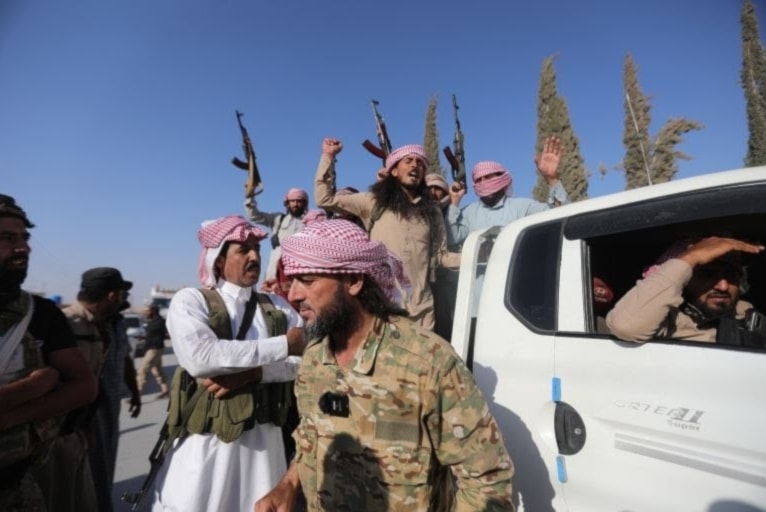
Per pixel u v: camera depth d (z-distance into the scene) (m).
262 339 2.20
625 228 1.75
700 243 1.56
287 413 2.35
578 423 1.66
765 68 12.81
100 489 3.05
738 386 1.33
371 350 1.37
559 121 13.33
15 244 1.78
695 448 1.37
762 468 1.24
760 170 1.53
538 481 1.74
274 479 2.24
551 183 4.07
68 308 2.97
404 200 3.19
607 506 1.53
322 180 3.40
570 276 1.89
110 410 3.23
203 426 2.06
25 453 1.76
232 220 2.34
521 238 2.16
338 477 1.39
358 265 1.35
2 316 1.78
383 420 1.33
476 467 1.30
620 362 1.59
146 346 8.18
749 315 1.72
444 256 3.34
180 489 2.05
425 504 1.33
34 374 1.77
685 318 1.73
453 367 1.33
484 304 2.18
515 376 1.91
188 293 2.22
